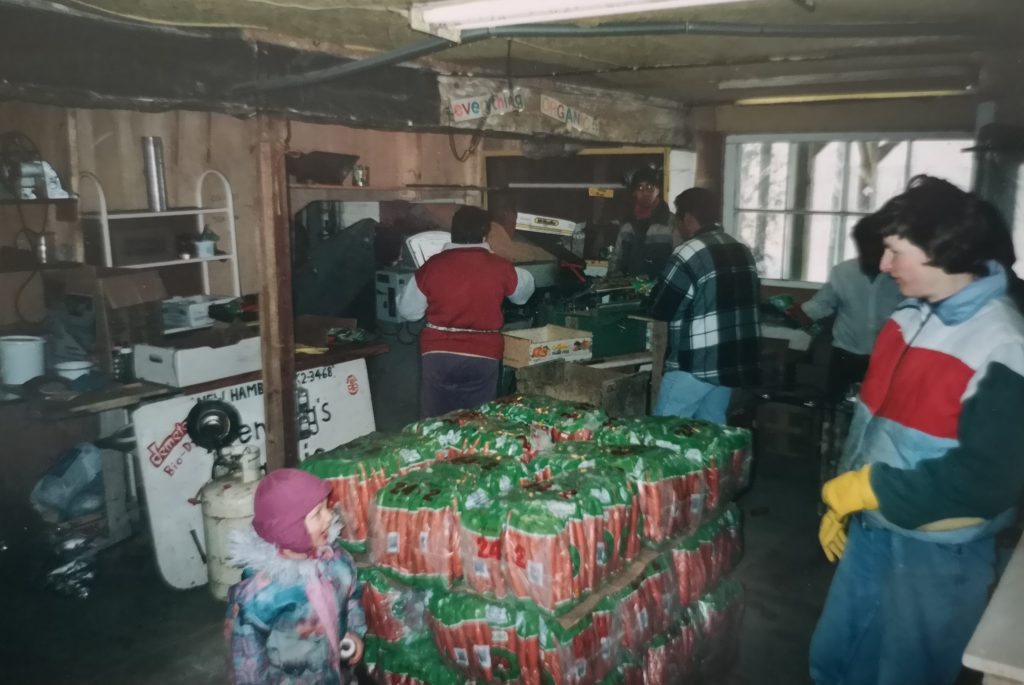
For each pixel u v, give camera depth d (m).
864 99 5.00
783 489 4.80
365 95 3.51
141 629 3.34
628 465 2.51
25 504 4.05
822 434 4.45
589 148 6.02
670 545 2.57
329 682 1.96
